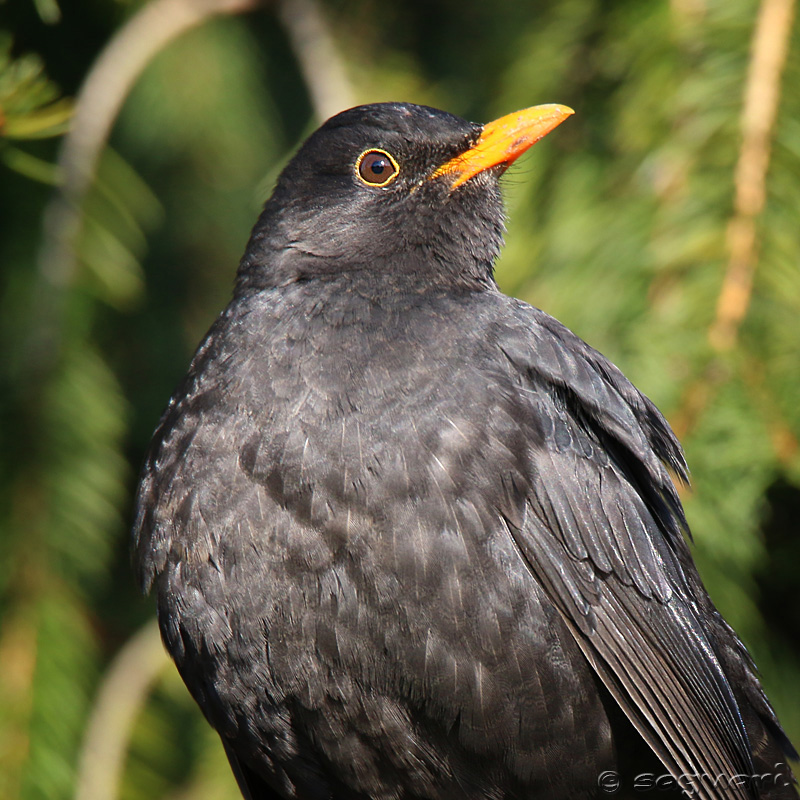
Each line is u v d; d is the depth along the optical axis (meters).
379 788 6.95
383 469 6.46
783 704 8.68
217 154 11.45
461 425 6.57
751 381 7.66
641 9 8.53
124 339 11.05
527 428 6.75
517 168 8.91
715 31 8.16
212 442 6.73
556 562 6.71
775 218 7.86
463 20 11.20
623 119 8.36
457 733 6.59
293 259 7.53
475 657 6.45
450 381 6.68
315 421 6.57
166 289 11.49
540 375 7.00
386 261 7.49
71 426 8.81
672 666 6.91
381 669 6.49
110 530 9.08
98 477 8.83
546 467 6.78
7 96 6.73
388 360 6.73
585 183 8.55
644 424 7.47
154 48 9.59
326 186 7.63
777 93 7.99
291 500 6.49
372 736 6.70
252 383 6.79
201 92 11.25
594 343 8.09
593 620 6.76
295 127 11.73
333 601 6.43
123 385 11.02
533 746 6.64
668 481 7.27
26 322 9.00
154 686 9.22
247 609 6.56
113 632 10.25
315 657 6.53
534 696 6.55
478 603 6.43
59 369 8.84
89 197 9.00
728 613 8.20
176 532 6.73
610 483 7.05
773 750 7.35
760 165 7.91
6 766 8.13
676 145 8.08
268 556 6.50
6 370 8.88
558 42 9.05
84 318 9.12
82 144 9.05
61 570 8.65
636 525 7.05
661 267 7.93
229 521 6.58
